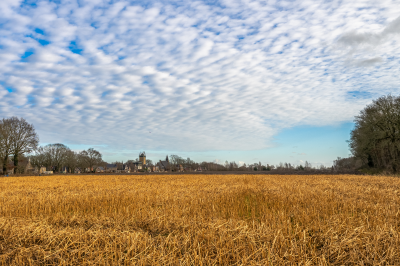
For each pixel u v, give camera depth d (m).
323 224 7.40
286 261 5.26
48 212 11.50
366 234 6.32
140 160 173.62
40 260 5.85
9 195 17.08
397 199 12.20
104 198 13.97
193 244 5.94
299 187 17.72
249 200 13.15
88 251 6.05
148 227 7.93
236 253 5.65
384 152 45.00
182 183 23.81
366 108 48.59
